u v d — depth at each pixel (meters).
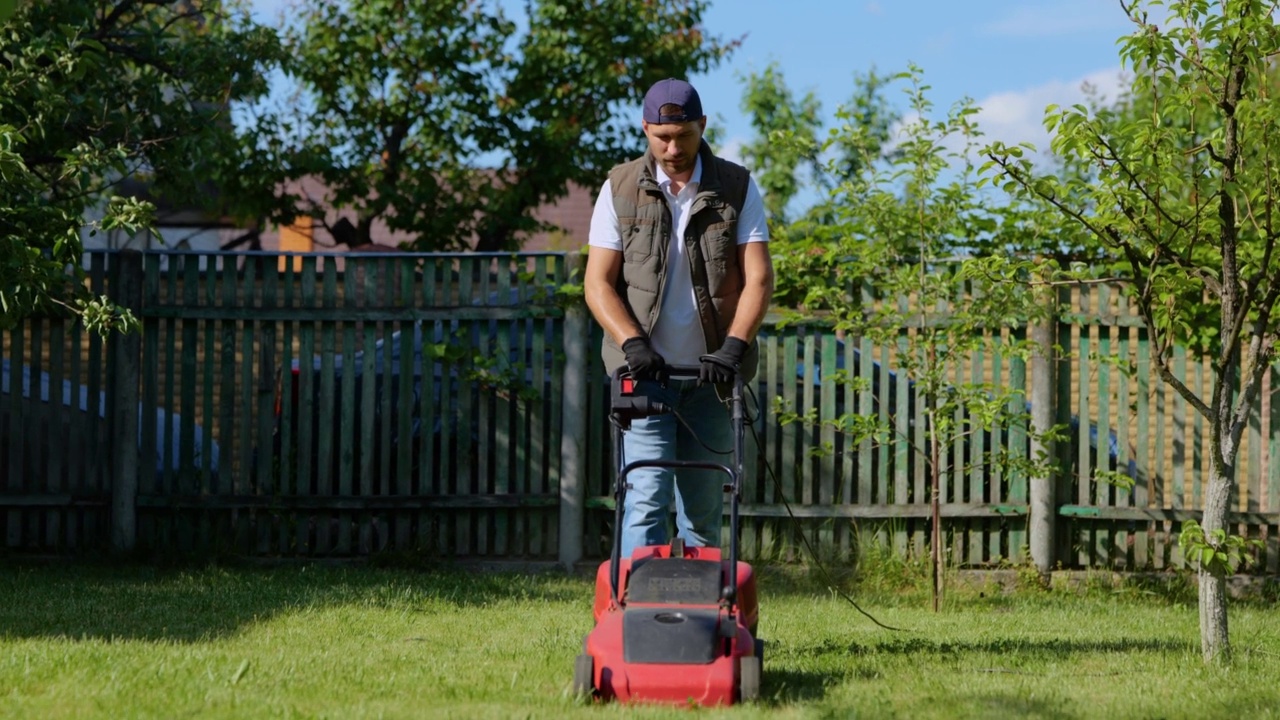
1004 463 7.84
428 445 8.61
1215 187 5.11
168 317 8.62
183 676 4.53
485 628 6.22
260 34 10.37
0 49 7.97
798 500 8.52
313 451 8.72
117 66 9.59
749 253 4.94
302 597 6.96
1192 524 5.23
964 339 7.42
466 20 16.94
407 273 8.60
